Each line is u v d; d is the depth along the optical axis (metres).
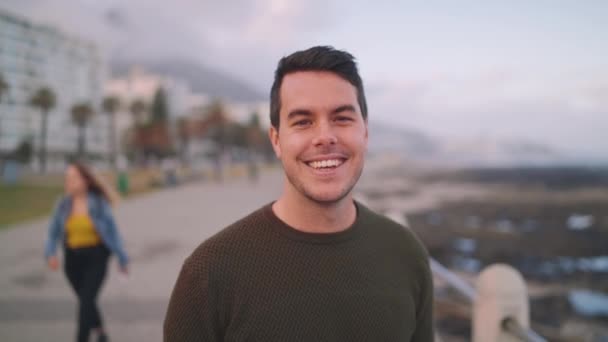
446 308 6.82
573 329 17.28
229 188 24.83
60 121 103.00
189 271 1.27
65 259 3.63
